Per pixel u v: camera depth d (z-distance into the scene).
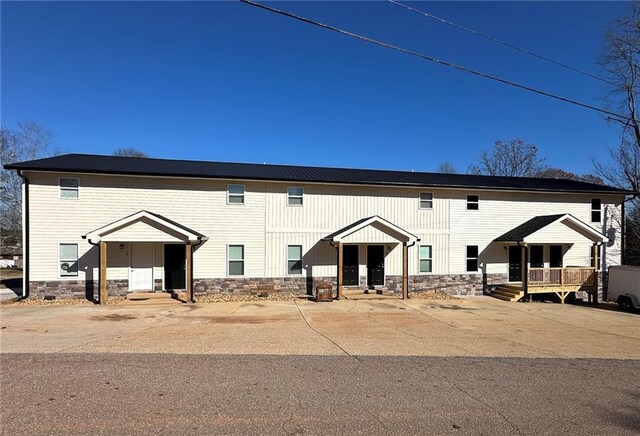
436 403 5.67
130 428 4.65
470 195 21.78
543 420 5.13
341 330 11.43
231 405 5.44
